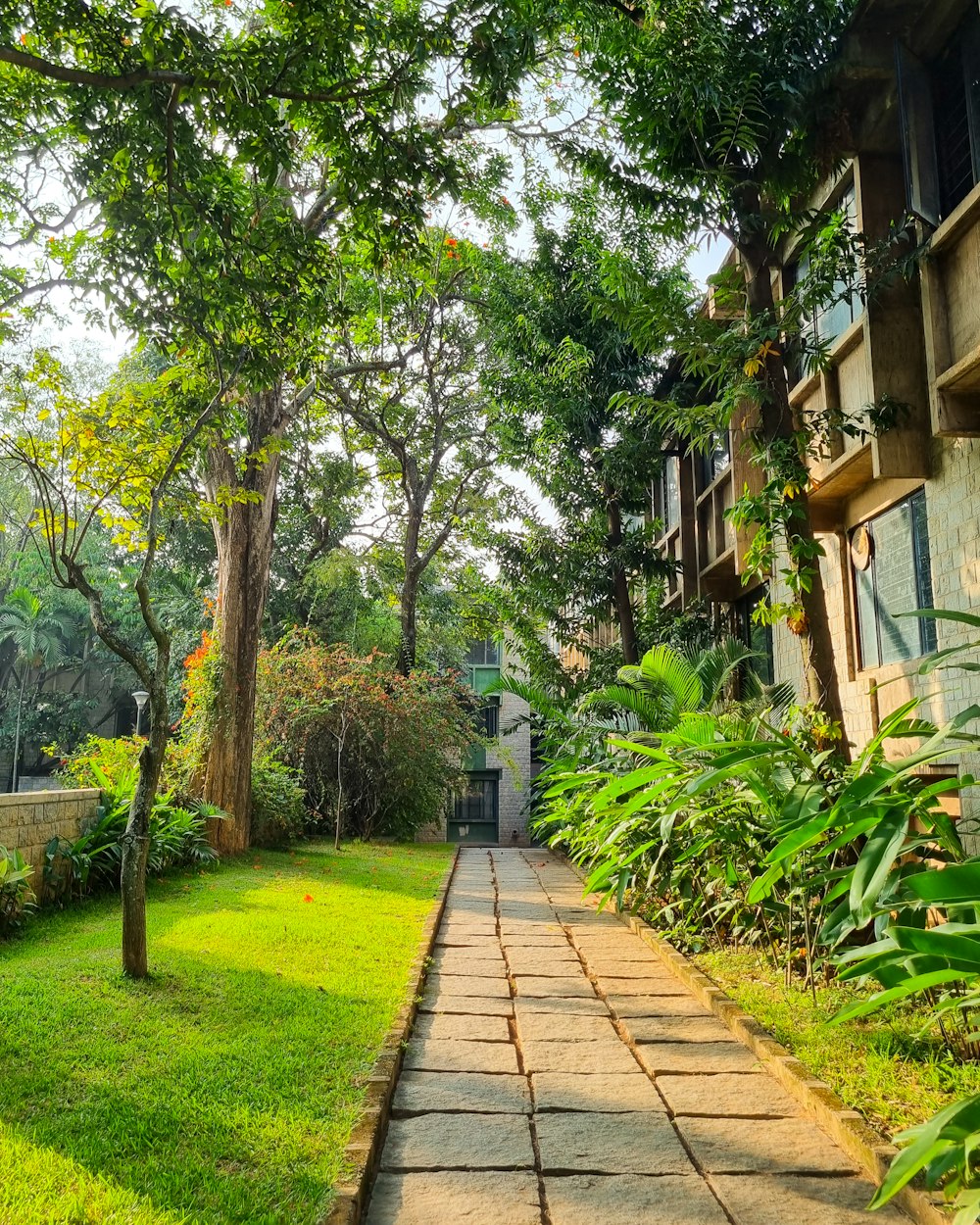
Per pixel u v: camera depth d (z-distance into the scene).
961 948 2.96
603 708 13.90
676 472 14.00
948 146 6.61
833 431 7.36
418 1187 3.11
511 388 14.02
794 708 6.56
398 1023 4.76
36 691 31.80
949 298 6.07
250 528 12.55
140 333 6.27
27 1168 2.94
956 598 6.38
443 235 15.08
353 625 23.77
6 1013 4.55
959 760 6.35
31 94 5.51
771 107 6.75
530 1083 4.11
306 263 5.99
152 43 4.66
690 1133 3.56
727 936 6.93
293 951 6.31
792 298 6.63
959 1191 2.68
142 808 5.43
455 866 13.21
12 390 5.84
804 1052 4.29
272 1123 3.40
